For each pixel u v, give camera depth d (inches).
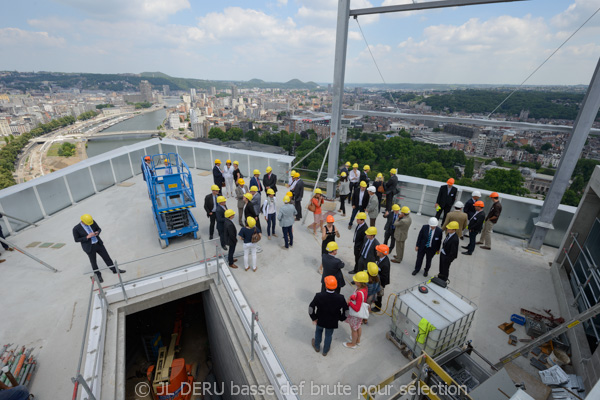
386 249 220.1
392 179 396.8
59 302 255.4
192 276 287.9
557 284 281.6
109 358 211.3
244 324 233.9
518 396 129.9
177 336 348.5
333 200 480.1
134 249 333.7
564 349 214.2
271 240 364.8
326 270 223.9
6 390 163.0
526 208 366.9
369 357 209.9
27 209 381.4
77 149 4576.8
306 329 232.4
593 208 273.7
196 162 624.1
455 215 306.5
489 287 286.4
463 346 213.5
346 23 378.6
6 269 298.2
